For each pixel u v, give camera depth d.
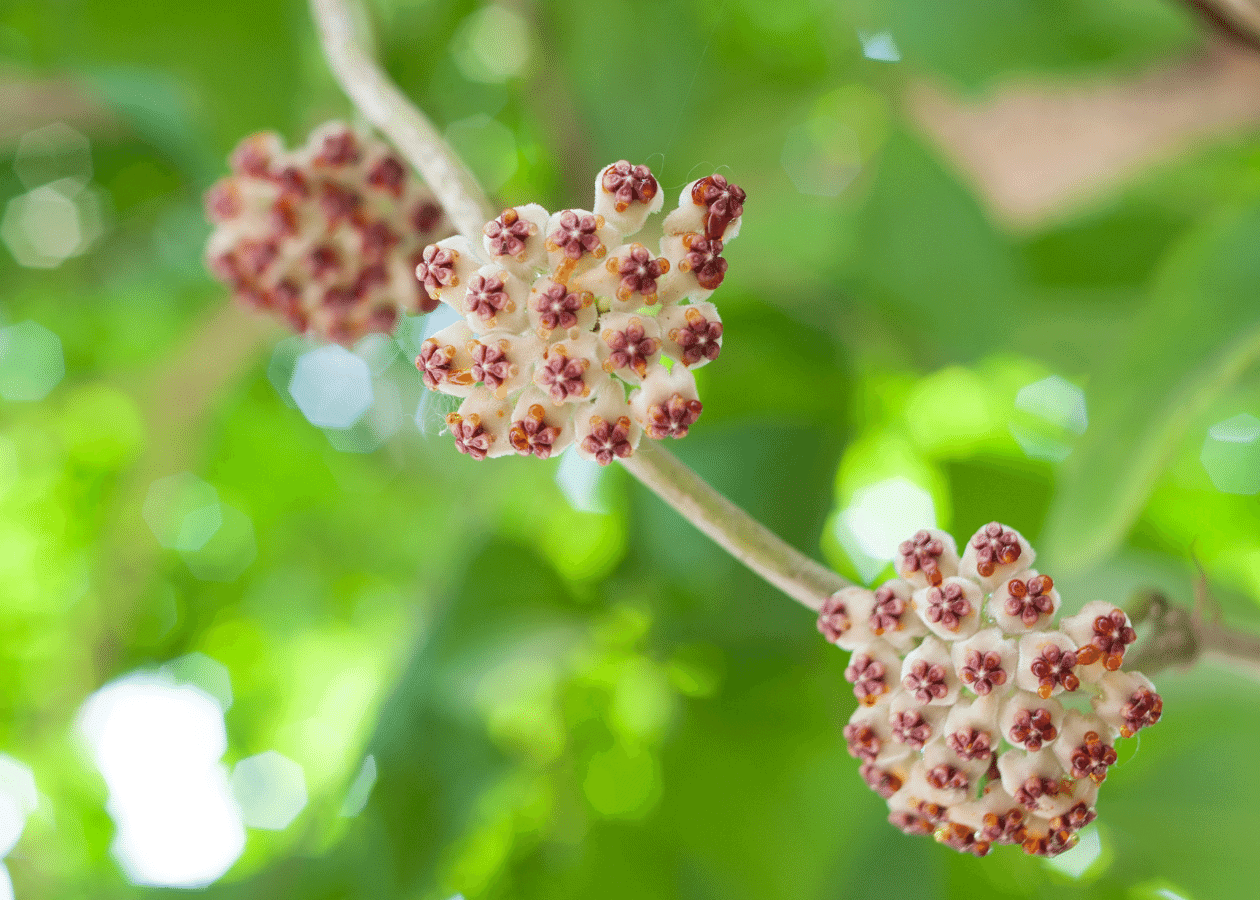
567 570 1.01
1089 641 0.57
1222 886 0.77
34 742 1.15
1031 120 0.94
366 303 0.64
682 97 0.98
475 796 0.85
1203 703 0.80
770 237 1.06
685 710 0.86
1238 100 0.87
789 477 0.86
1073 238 0.99
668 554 0.87
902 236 0.93
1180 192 0.98
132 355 1.33
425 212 0.64
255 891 0.89
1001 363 1.18
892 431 1.10
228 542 1.38
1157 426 0.68
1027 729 0.56
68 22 0.89
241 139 0.90
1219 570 1.27
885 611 0.57
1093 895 0.80
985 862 0.82
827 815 0.84
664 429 0.56
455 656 0.86
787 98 0.99
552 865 0.88
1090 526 0.69
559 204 0.99
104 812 1.22
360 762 0.86
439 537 1.22
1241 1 0.72
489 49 1.05
